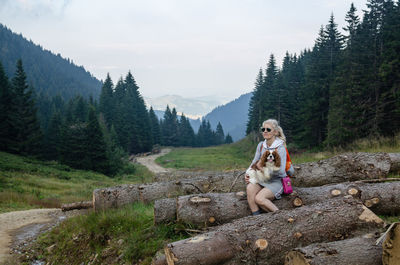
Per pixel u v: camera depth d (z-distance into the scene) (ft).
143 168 157.79
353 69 84.99
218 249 9.67
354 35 90.12
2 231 27.81
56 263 18.69
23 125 158.30
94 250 17.02
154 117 367.66
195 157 203.21
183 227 13.83
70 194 62.28
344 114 84.94
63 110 336.90
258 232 10.35
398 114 72.49
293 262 8.93
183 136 410.52
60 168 117.80
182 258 9.32
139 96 348.59
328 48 114.11
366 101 83.51
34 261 20.08
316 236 10.35
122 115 246.47
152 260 12.15
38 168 99.66
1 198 49.52
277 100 147.23
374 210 14.20
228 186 21.07
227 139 475.31
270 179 12.58
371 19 87.30
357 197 13.73
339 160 19.85
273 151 12.21
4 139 149.38
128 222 17.48
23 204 48.11
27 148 155.43
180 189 22.22
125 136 234.79
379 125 78.64
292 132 146.10
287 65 232.12
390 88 77.10
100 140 137.90
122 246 15.28
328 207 11.18
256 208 12.67
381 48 82.99
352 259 8.27
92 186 78.54
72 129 139.54
